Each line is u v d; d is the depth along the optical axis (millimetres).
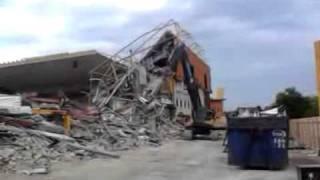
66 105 38969
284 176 17672
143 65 50906
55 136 25594
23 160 20672
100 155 24641
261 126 20016
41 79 50688
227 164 21297
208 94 55500
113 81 47031
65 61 47781
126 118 41094
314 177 7219
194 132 41031
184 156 25297
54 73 49688
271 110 24891
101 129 33438
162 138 39500
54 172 18719
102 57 47594
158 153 27109
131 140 33281
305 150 29359
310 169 7246
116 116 40500
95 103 43719
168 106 50688
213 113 48906
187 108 56312
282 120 19922
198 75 57562
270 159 19641
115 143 31172
